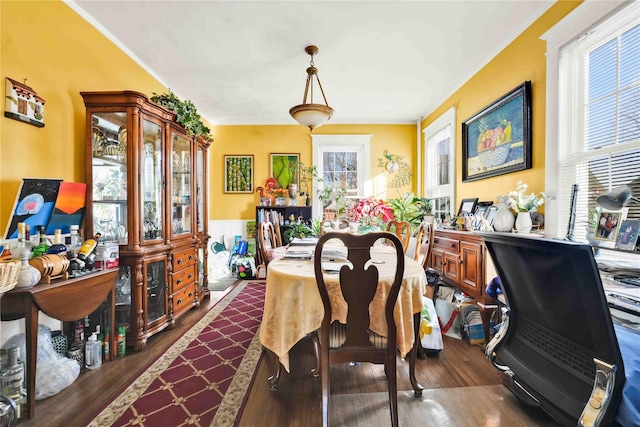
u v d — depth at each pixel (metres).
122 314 2.28
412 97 3.89
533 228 2.29
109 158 2.26
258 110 4.36
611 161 1.76
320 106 2.53
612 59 1.75
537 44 2.27
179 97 3.81
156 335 2.46
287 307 1.40
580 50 1.96
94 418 1.44
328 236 1.24
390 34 2.50
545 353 1.10
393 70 3.14
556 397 0.98
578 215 1.95
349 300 1.29
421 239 2.24
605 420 0.81
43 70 1.93
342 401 1.60
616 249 1.45
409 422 1.43
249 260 4.53
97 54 2.37
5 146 1.70
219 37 2.53
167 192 2.56
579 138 1.97
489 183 2.93
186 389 1.70
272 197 4.74
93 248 1.94
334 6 2.15
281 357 1.39
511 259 1.12
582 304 0.86
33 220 1.76
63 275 1.67
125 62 2.70
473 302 2.42
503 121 2.66
